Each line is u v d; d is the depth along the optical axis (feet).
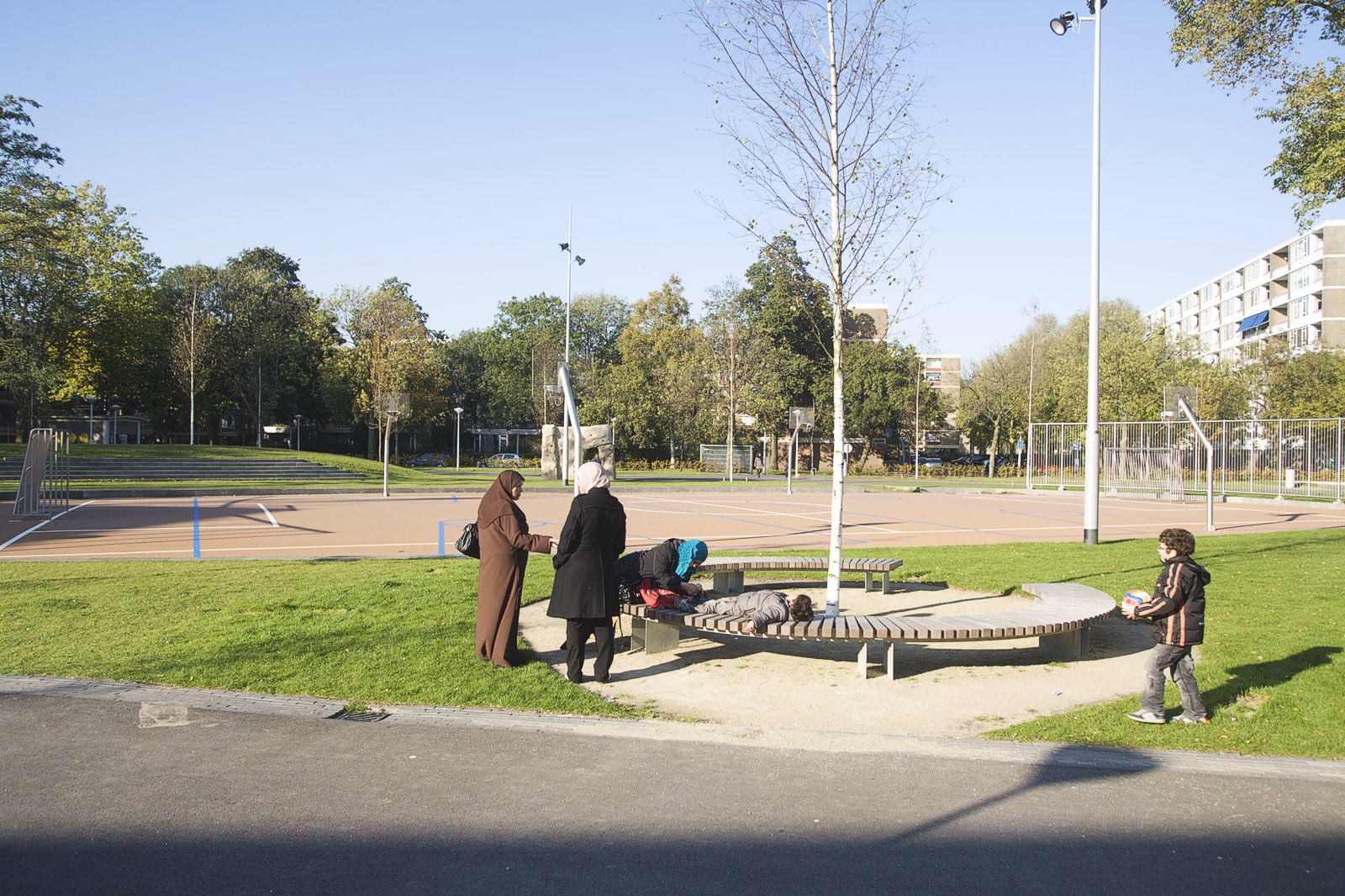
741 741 17.43
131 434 226.58
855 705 20.40
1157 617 18.15
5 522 61.05
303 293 237.25
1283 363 164.66
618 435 207.21
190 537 52.34
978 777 15.43
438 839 12.73
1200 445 110.11
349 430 279.69
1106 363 164.76
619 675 22.99
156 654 22.74
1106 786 15.03
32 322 152.05
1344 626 26.08
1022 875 11.75
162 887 11.18
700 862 12.05
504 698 19.72
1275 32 43.42
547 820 13.42
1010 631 22.41
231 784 14.70
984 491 126.00
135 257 175.73
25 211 123.44
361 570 37.45
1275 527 66.85
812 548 49.14
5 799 13.91
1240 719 18.30
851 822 13.47
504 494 22.88
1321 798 14.47
